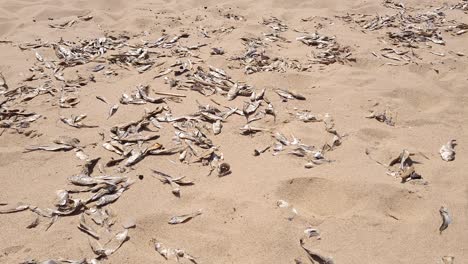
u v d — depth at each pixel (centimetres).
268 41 438
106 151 276
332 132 294
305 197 245
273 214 228
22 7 511
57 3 525
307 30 466
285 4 539
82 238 217
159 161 268
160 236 220
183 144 282
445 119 313
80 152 274
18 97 336
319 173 254
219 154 274
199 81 357
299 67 385
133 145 281
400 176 253
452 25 479
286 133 293
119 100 330
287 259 207
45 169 261
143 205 236
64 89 347
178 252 210
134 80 361
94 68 382
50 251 210
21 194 243
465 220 225
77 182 251
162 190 246
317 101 333
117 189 246
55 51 412
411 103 338
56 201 238
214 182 251
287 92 343
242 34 447
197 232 221
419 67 389
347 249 211
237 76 369
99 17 493
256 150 274
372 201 236
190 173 258
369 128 297
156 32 461
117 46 427
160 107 318
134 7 521
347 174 254
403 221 227
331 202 241
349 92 344
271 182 248
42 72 375
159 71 375
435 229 221
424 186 246
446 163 265
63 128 298
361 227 222
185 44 430
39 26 468
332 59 399
